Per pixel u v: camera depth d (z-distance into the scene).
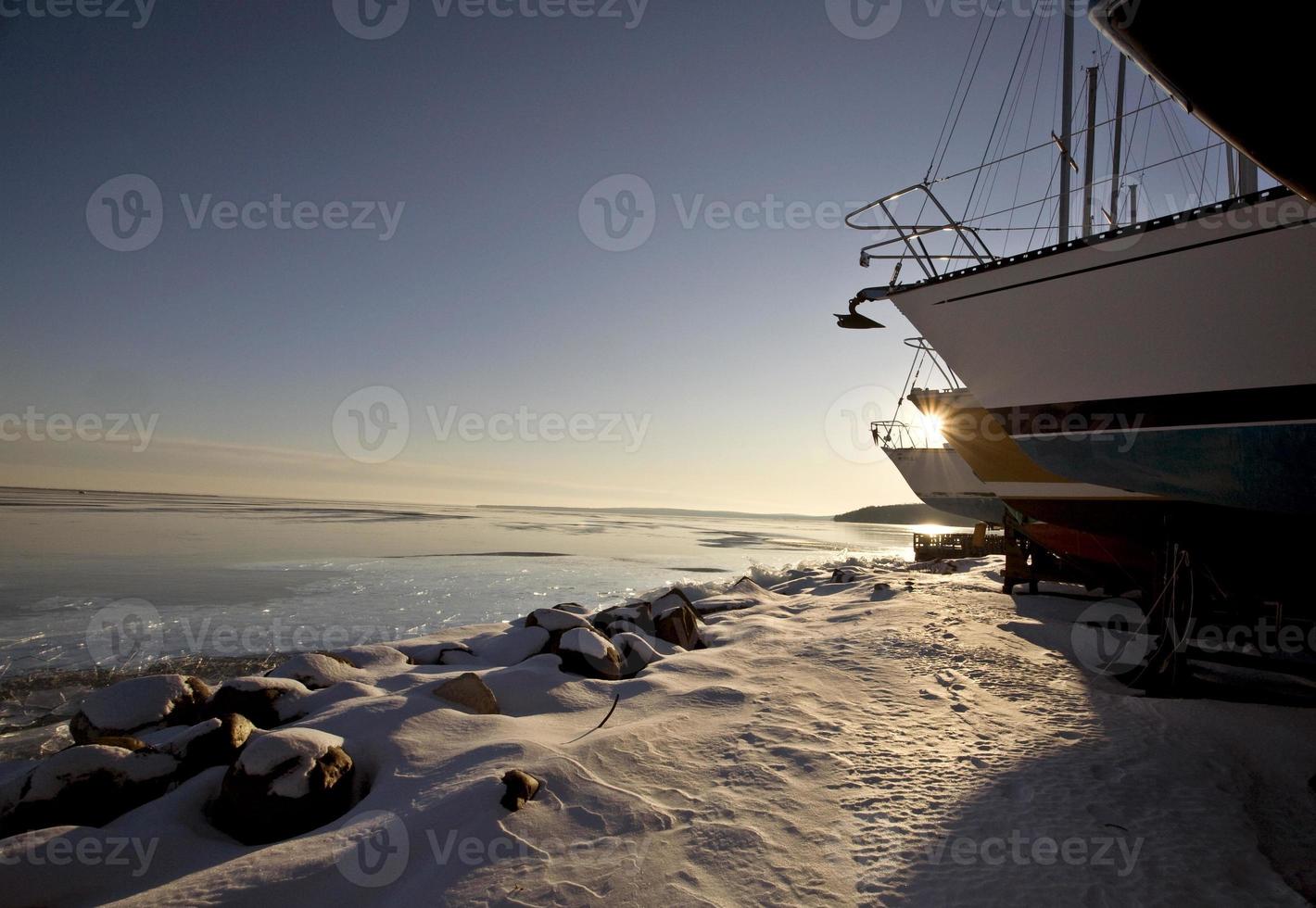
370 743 4.79
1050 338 8.07
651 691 6.47
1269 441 6.72
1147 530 9.07
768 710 5.96
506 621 12.92
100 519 44.72
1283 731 5.56
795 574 19.88
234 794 3.91
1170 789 4.40
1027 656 7.84
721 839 3.73
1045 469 8.80
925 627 9.37
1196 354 6.94
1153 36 3.26
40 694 8.16
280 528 43.25
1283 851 3.85
